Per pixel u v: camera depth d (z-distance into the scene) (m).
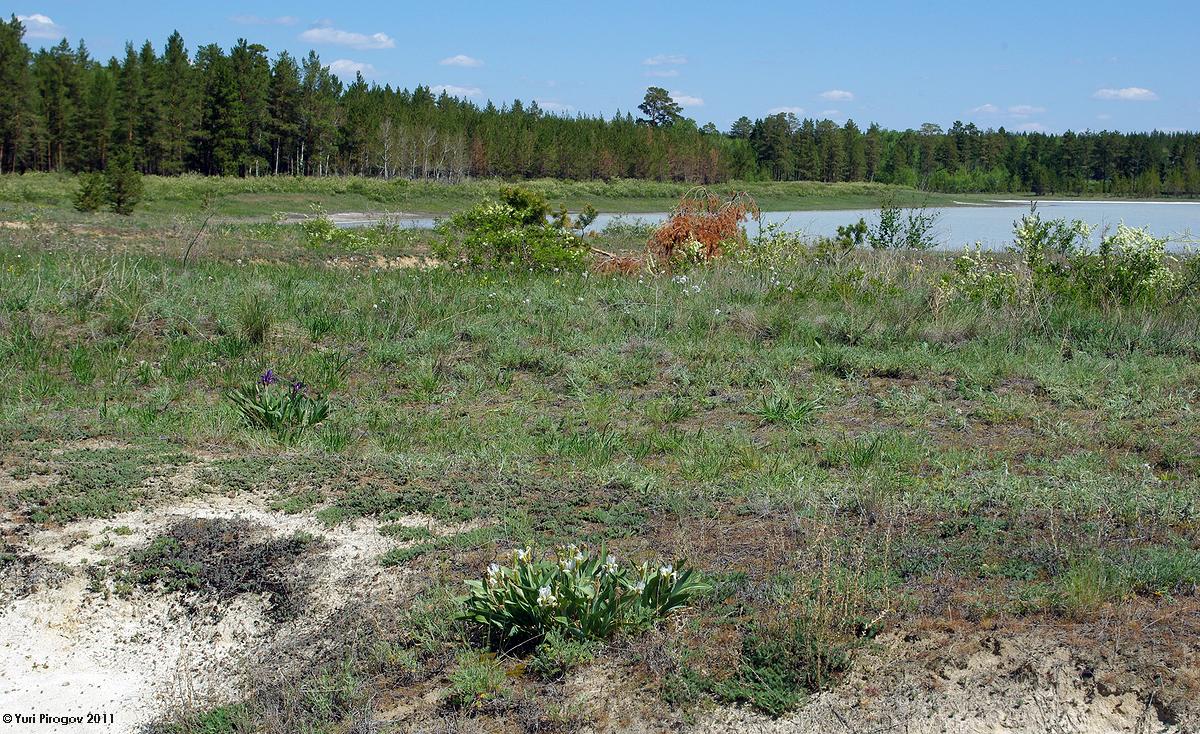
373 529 5.38
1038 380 8.25
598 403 7.77
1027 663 3.88
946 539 5.04
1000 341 9.56
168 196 44.06
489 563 4.93
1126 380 8.27
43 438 6.67
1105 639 3.99
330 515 5.45
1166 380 8.20
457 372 8.72
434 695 4.06
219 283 11.74
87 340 9.35
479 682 4.02
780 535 5.12
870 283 11.94
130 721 4.27
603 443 6.73
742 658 4.04
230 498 5.74
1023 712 3.72
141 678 4.56
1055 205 56.69
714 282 12.28
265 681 4.33
